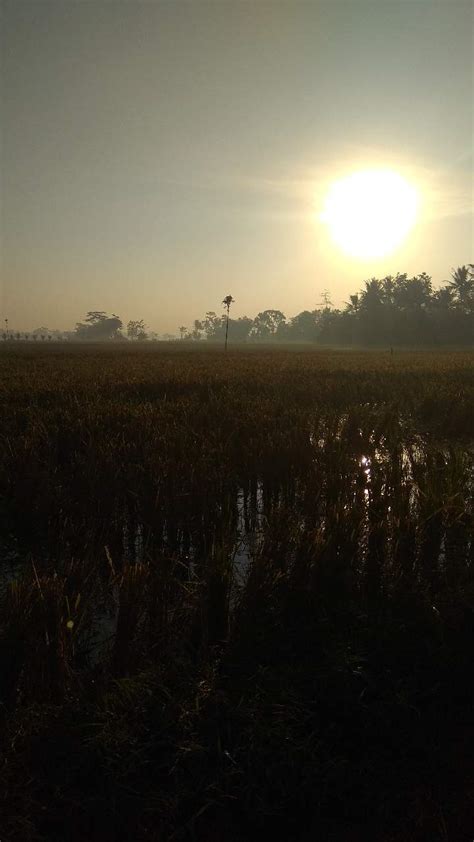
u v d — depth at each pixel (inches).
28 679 108.7
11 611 121.1
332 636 129.4
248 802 87.7
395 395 570.6
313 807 88.6
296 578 147.6
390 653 124.6
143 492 212.2
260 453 265.6
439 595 145.9
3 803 85.6
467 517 185.5
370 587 150.9
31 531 213.8
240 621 133.0
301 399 547.5
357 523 177.6
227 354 1902.1
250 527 226.4
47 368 982.4
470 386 644.1
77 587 145.9
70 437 313.0
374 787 91.9
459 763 96.8
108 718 100.3
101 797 86.7
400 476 251.8
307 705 108.7
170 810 85.3
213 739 98.8
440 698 113.2
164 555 184.9
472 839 82.3
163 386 620.4
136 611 127.5
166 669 119.6
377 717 105.7
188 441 296.0
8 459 265.7
